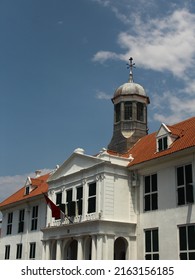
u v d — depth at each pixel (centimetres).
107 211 3034
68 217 3378
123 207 3122
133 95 4184
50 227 3541
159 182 2991
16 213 4766
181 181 2812
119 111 4216
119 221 3038
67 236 3328
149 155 3145
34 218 4394
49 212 3688
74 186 3444
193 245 2616
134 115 4128
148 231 3009
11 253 4609
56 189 3684
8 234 4791
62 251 3409
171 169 2905
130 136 4019
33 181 4700
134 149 3734
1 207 4962
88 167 3284
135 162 3188
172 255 2739
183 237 2705
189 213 2683
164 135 3075
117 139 4097
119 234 3031
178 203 2797
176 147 2894
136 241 3080
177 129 3152
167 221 2844
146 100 4250
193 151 2700
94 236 3016
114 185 3133
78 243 3191
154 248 2916
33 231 4334
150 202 3047
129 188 3206
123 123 4128
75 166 3494
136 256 3041
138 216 3116
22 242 4456
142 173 3170
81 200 3303
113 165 3159
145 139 3875
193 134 2916
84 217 3192
